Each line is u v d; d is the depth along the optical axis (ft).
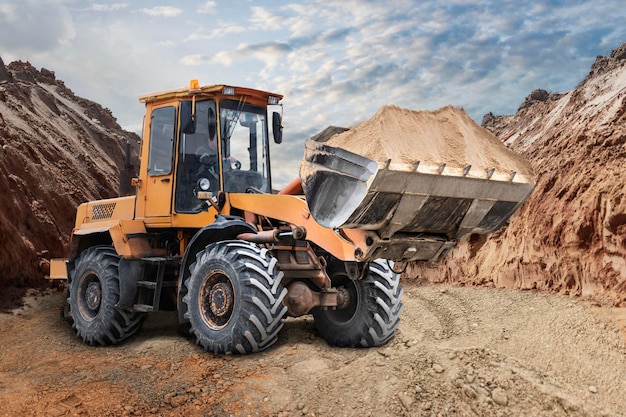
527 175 16.96
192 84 22.89
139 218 24.73
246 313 18.30
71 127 63.41
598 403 17.13
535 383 15.79
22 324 26.32
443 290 31.40
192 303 20.16
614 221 23.43
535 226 29.50
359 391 15.88
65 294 31.76
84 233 25.98
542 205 29.96
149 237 24.08
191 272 20.52
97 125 75.51
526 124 56.70
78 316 24.41
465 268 35.55
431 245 17.25
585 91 42.60
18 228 32.48
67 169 47.37
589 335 21.38
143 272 23.45
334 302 20.25
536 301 25.80
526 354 21.01
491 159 16.83
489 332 23.31
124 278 22.97
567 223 26.76
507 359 17.39
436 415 14.65
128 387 17.28
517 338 22.35
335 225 15.81
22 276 30.42
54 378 18.37
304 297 19.75
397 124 16.11
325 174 16.19
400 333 21.50
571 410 14.98
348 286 21.34
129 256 23.16
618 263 23.35
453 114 17.34
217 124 22.56
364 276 19.27
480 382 15.75
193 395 16.44
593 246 25.03
